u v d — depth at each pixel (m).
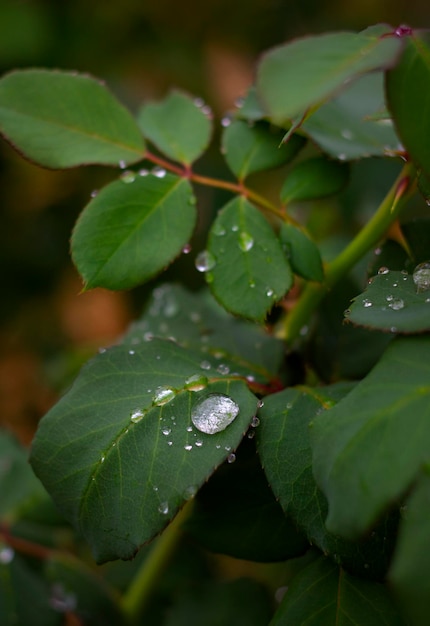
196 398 0.35
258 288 0.36
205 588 0.45
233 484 0.36
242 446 0.36
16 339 0.74
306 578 0.35
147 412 0.35
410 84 0.33
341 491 0.32
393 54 0.32
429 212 0.55
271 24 0.83
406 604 0.31
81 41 0.77
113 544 0.34
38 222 0.73
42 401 0.70
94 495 0.34
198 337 0.40
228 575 0.49
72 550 0.48
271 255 0.37
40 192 0.73
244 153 0.38
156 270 0.36
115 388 0.35
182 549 0.47
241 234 0.37
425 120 0.33
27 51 0.75
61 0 0.78
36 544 0.45
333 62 0.32
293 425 0.35
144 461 0.34
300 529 0.34
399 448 0.32
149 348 0.36
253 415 0.35
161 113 0.40
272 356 0.39
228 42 0.82
